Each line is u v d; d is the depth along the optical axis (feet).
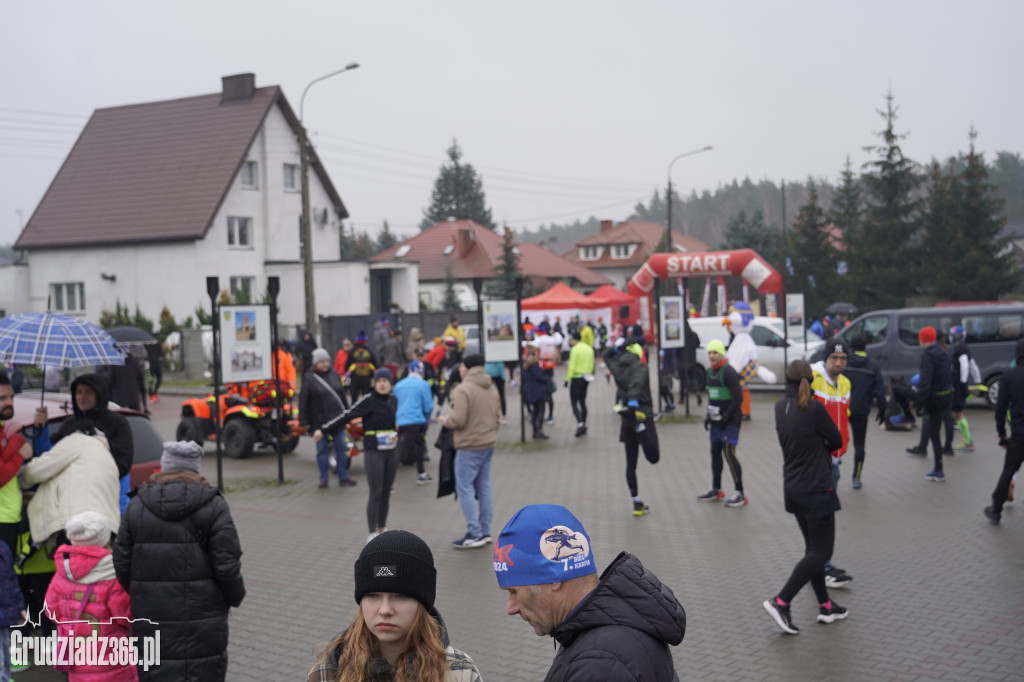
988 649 20.13
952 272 149.07
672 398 70.38
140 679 15.38
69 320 22.88
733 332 66.90
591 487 41.91
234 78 148.46
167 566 15.25
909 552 28.63
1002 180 412.36
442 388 71.67
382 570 9.06
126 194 144.66
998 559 27.45
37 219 148.05
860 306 160.15
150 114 154.92
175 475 16.20
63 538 20.39
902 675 18.86
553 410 70.64
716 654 20.43
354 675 9.07
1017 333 63.36
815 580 22.20
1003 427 31.37
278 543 32.94
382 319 125.29
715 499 37.86
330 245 159.84
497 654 21.03
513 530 8.55
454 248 228.22
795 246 179.73
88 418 21.71
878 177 167.02
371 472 32.14
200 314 121.08
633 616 7.97
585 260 290.35
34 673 20.68
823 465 21.80
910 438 53.31
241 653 21.61
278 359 49.52
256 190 146.10
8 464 19.95
